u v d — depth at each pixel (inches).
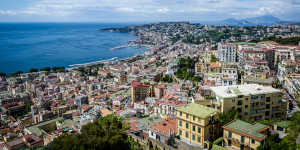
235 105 4707.2
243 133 3575.3
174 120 5036.9
